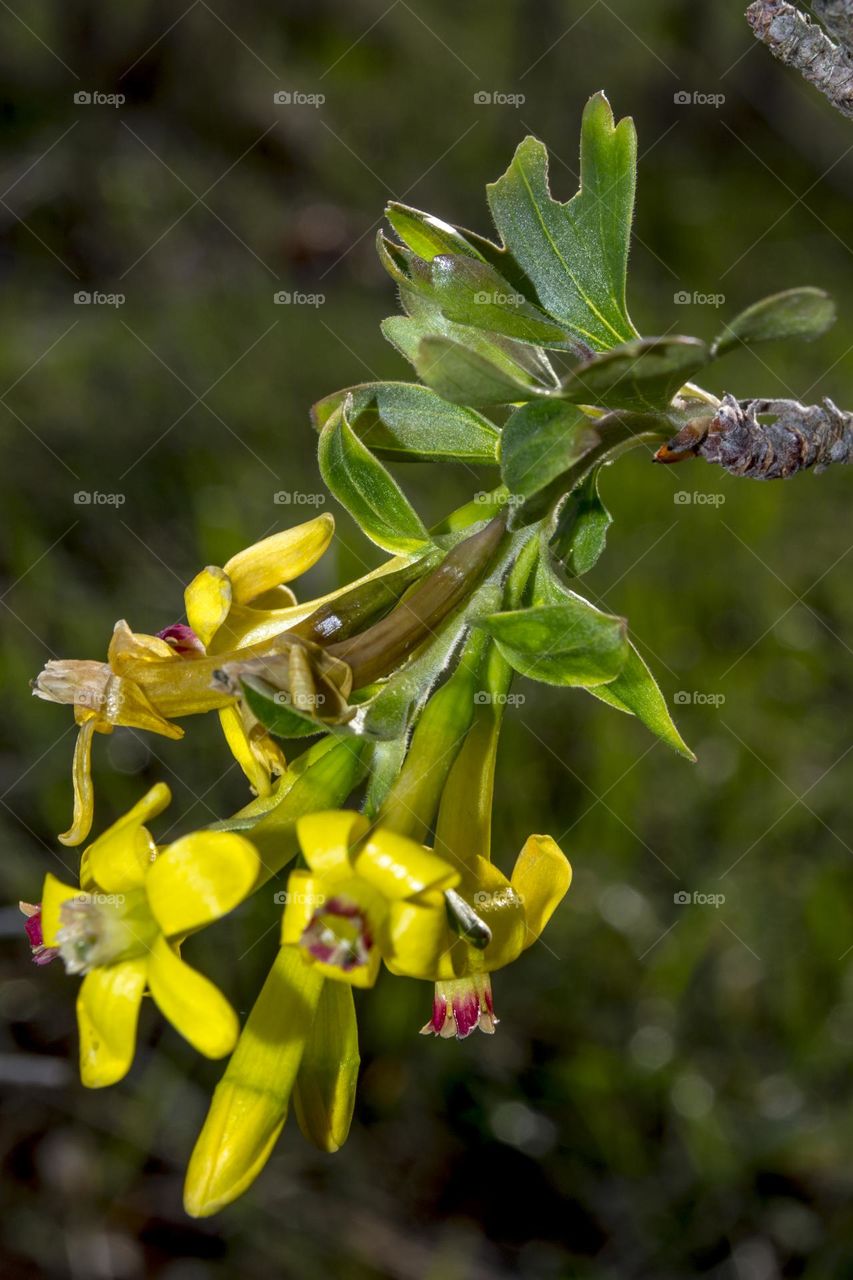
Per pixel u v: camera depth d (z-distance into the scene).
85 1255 3.69
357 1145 3.92
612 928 4.21
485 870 1.58
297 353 6.90
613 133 1.71
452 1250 3.72
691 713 4.79
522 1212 3.82
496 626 1.51
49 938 1.46
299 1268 3.68
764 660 5.03
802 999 4.06
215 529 5.21
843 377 6.82
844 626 5.15
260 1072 1.48
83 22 8.47
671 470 5.53
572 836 4.42
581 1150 3.87
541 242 1.77
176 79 8.70
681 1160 3.84
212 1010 1.30
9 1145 3.90
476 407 1.48
